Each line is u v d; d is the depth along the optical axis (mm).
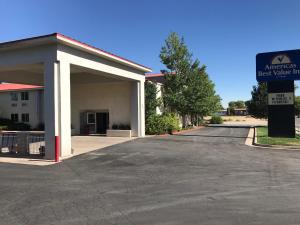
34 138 16500
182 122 36000
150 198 7699
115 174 10719
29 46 15445
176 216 6367
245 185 8898
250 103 44969
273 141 19234
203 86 33250
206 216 6348
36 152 16438
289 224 5855
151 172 10969
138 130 25172
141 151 16250
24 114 39906
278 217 6242
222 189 8477
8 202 7500
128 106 27156
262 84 44062
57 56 14875
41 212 6738
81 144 19812
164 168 11688
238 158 13703
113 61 20500
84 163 13102
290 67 21250
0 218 6402
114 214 6543
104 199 7668
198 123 44500
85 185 9148
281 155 14484
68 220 6230
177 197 7754
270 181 9359
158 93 31125
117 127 27266
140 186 8938
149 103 28031
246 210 6695
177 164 12477
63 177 10312
